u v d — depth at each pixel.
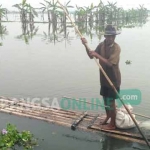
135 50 16.48
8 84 9.23
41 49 17.23
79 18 43.69
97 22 44.91
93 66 12.16
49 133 5.34
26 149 4.73
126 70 11.30
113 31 4.85
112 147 4.87
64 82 9.48
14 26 38.22
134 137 5.05
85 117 5.96
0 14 40.22
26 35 26.25
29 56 14.68
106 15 47.22
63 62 13.07
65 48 17.72
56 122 5.70
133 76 10.27
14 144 4.89
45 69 11.55
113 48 4.93
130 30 31.56
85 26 40.41
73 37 25.02
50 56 14.71
